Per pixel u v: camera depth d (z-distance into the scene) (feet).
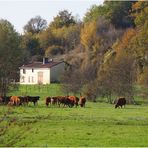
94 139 172.45
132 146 158.81
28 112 266.77
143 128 205.87
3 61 407.44
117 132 191.31
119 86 433.48
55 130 194.18
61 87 474.49
